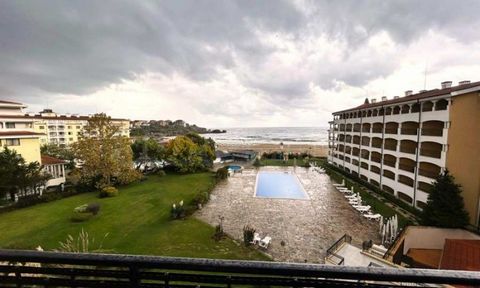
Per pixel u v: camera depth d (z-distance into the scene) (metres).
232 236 19.12
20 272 1.67
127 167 33.38
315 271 1.53
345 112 42.75
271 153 64.38
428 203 19.50
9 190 25.59
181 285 1.62
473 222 19.27
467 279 1.45
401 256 15.78
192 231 19.81
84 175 31.34
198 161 43.53
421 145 24.25
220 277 1.60
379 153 32.31
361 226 21.17
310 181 38.41
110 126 32.41
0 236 18.69
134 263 1.61
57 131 68.31
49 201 27.42
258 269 1.55
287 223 21.77
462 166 19.98
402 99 28.20
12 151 26.19
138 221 21.81
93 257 1.63
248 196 30.25
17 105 34.06
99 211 24.23
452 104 20.59
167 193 30.83
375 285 1.54
